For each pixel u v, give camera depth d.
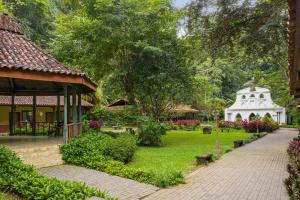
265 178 11.13
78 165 11.74
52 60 13.49
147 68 22.69
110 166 11.15
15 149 11.39
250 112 56.78
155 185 9.77
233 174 11.81
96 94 29.52
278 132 40.72
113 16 20.98
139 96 25.17
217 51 22.52
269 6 19.22
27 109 33.31
